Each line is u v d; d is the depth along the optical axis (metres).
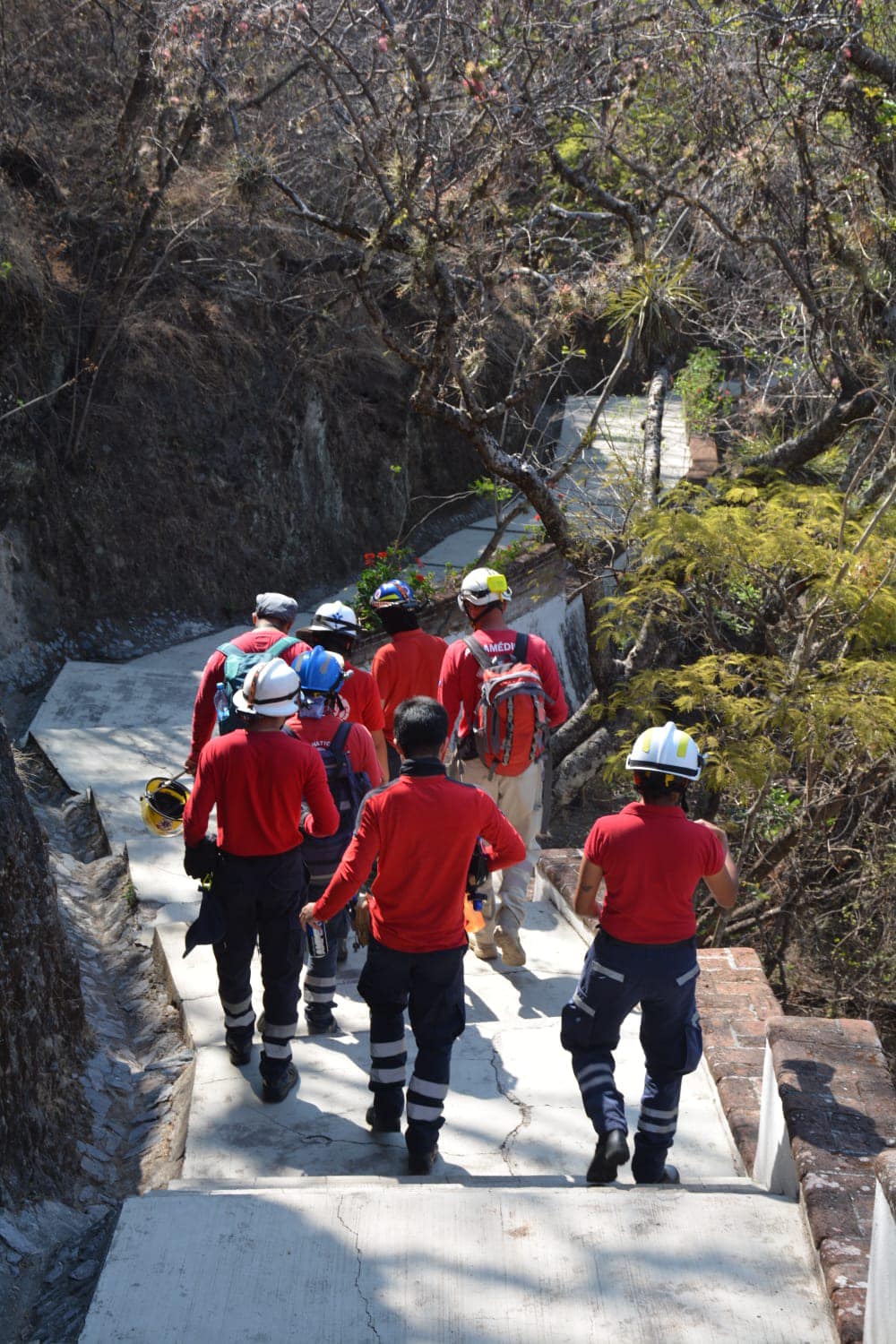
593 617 12.17
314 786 4.14
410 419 16.86
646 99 12.42
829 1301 2.78
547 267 13.47
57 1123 4.05
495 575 5.53
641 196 12.07
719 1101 4.43
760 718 9.46
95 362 11.88
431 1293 2.86
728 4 11.32
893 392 11.59
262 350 14.14
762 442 14.91
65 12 12.42
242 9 9.86
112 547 12.10
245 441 13.78
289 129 12.12
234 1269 2.91
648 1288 2.88
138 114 11.69
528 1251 2.99
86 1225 3.66
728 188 12.50
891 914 10.68
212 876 4.25
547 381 20.80
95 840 7.68
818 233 12.37
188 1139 4.19
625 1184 3.93
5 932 3.94
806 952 11.70
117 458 12.29
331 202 14.16
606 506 14.41
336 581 15.07
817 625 10.28
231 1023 4.59
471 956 5.96
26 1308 3.19
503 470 11.23
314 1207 3.14
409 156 10.04
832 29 11.32
